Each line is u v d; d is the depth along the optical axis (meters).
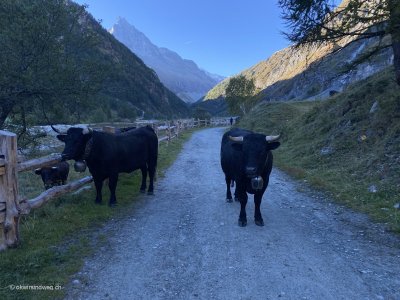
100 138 8.05
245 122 36.28
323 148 14.65
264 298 4.50
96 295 4.54
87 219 7.25
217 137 31.77
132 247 6.08
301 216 7.96
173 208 8.52
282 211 8.33
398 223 7.11
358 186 9.90
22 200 5.93
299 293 4.62
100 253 5.80
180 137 28.83
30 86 11.57
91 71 13.08
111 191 8.41
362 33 10.54
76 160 7.92
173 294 4.59
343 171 11.55
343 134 14.49
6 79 11.17
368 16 9.39
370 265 5.45
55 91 12.44
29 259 5.27
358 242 6.39
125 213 7.98
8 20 11.93
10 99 11.88
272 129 28.92
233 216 7.88
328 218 7.83
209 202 9.08
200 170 13.90
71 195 8.55
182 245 6.20
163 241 6.38
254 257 5.71
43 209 7.41
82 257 5.60
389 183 9.29
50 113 13.86
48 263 5.29
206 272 5.19
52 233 6.36
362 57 11.14
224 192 10.20
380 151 11.15
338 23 10.31
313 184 10.90
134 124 32.31
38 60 11.97
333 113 17.42
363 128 13.68
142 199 9.28
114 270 5.21
